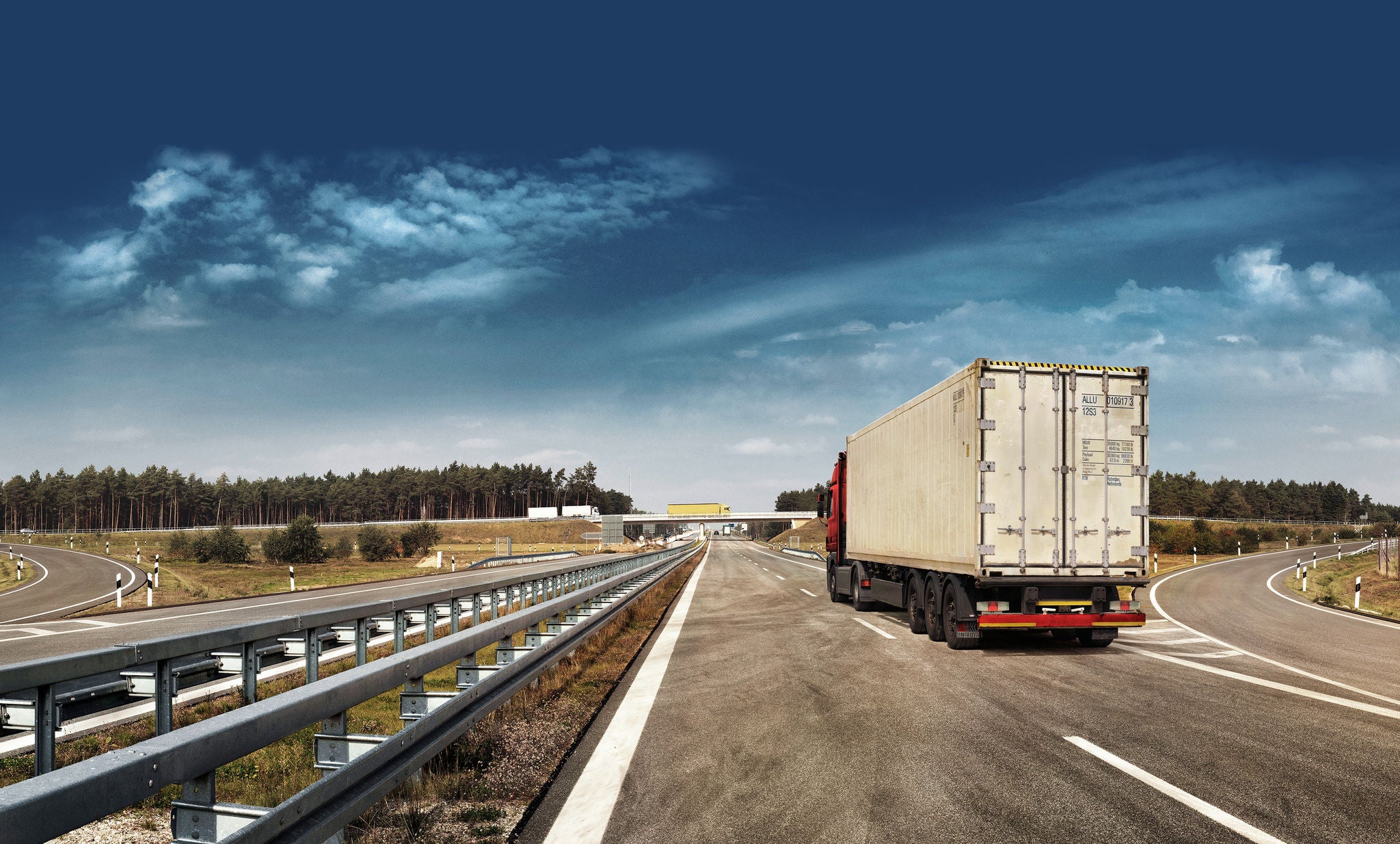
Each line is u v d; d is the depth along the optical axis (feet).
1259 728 23.04
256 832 9.88
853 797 16.70
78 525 505.25
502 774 18.10
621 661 36.14
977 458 38.60
